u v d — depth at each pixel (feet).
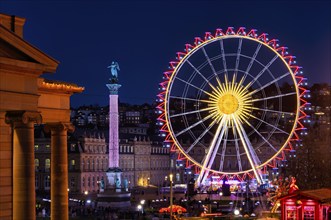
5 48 144.15
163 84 386.93
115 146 620.08
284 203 225.56
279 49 384.27
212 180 532.32
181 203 508.94
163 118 401.70
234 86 386.73
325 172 620.90
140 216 425.69
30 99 149.89
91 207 562.66
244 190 605.31
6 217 155.84
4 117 149.59
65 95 181.27
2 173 156.15
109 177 617.62
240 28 381.40
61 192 178.50
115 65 619.26
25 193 147.43
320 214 221.05
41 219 407.64
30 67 147.64
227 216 346.13
